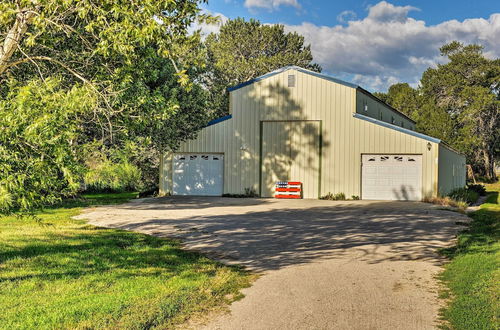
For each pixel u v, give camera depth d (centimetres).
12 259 885
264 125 2452
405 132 2256
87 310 583
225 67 4109
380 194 2306
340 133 2355
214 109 3531
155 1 658
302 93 2402
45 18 662
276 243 1111
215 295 665
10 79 773
